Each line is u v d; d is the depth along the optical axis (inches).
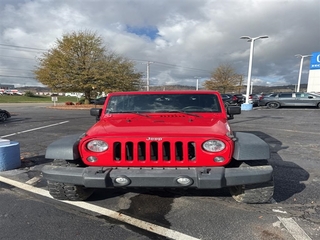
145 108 153.6
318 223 109.1
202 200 133.6
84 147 110.1
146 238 100.1
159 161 105.6
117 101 157.4
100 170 105.4
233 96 1117.1
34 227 108.5
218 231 104.0
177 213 120.1
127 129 114.0
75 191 124.3
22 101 1904.5
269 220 112.0
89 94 1218.6
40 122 528.4
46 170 110.7
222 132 109.5
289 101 858.1
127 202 132.6
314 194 139.9
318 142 290.5
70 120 569.0
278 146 269.7
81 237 100.9
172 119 136.2
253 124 462.3
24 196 141.3
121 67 1240.8
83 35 1104.2
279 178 166.7
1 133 375.9
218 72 2250.2
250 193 117.9
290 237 98.9
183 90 159.8
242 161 111.5
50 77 1093.1
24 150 257.8
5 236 101.7
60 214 119.9
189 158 107.5
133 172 102.7
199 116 143.6
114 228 107.5
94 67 1101.1
